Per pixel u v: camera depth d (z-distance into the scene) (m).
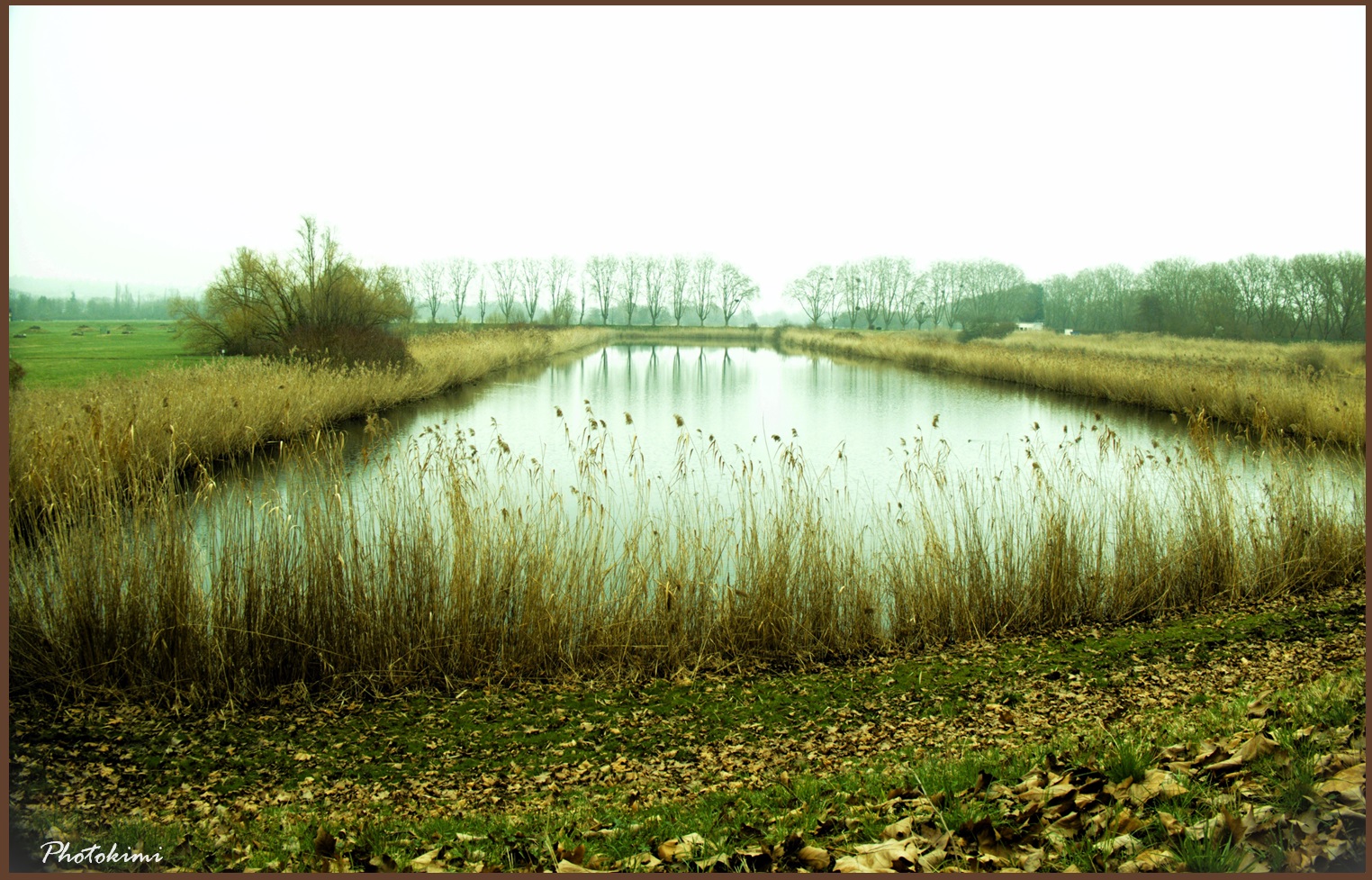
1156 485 12.74
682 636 7.11
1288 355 33.88
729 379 38.38
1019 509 10.70
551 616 7.03
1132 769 3.71
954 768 4.37
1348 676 4.95
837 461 16.66
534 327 58.75
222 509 7.08
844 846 3.41
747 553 7.96
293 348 25.67
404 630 6.80
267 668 6.48
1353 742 3.68
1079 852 3.05
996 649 7.26
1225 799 3.28
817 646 7.42
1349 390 19.27
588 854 3.59
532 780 4.85
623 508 11.45
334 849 3.73
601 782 4.79
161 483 6.89
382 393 24.25
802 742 5.32
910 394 31.66
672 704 6.18
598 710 6.10
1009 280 101.62
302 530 7.23
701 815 4.07
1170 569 8.49
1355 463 12.52
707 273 112.50
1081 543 8.35
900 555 8.66
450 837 3.91
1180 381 24.72
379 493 8.48
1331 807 3.11
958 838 3.25
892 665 6.99
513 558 7.21
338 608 6.67
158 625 6.30
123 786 4.73
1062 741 4.64
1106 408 26.22
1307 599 8.19
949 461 16.45
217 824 4.18
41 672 6.14
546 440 19.17
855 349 58.84
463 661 6.81
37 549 6.69
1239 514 9.38
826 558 8.01
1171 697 5.50
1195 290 55.81
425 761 5.18
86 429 10.86
